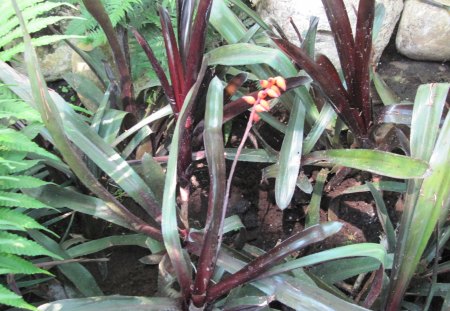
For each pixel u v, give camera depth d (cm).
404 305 72
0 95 66
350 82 78
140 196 66
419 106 66
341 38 74
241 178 94
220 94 62
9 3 67
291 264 59
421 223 59
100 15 69
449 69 113
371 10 70
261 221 88
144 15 96
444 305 65
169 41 71
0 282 69
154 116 80
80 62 102
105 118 80
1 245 52
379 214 77
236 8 108
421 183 64
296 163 75
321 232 57
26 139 58
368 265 71
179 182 80
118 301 58
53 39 67
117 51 76
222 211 57
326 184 90
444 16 107
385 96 90
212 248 57
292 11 103
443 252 81
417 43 112
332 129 95
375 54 109
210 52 76
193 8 73
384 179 88
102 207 65
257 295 68
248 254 76
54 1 100
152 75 95
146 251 83
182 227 71
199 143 81
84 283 69
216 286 60
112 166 66
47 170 82
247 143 97
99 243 73
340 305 56
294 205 89
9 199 53
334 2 71
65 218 85
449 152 56
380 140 89
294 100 81
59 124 51
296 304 58
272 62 74
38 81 48
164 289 64
